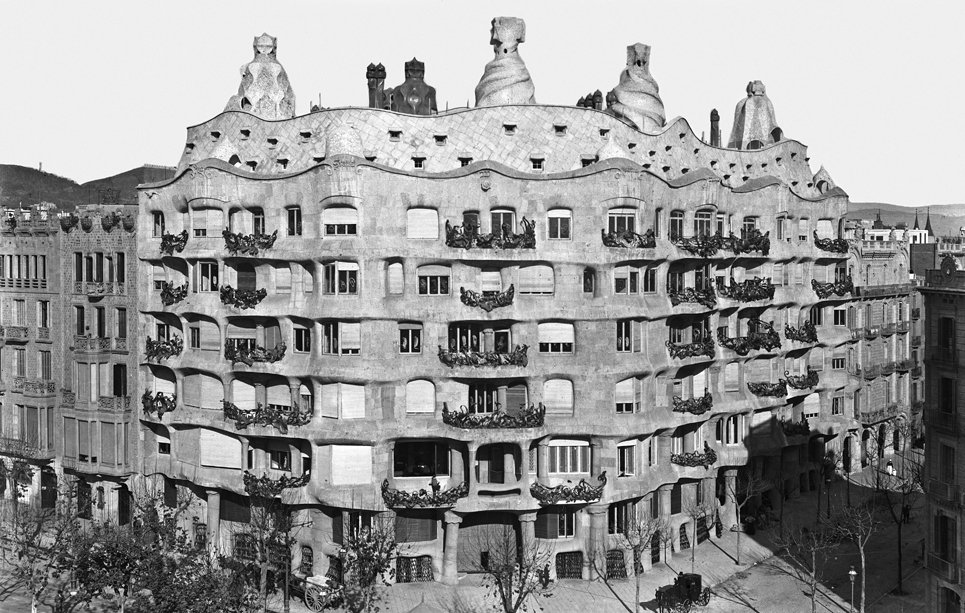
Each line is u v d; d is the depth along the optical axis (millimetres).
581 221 72250
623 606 68312
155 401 78125
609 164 71938
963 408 58062
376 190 70062
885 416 109562
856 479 103000
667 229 77000
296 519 73188
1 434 87688
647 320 74750
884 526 88062
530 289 72875
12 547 77688
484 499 70688
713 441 82688
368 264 70000
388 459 71375
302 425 71312
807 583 68438
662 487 77438
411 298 70875
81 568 65188
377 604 67812
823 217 93938
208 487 75688
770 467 90312
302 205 71938
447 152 75000
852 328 104625
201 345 76750
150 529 66688
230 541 76438
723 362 82688
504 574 64688
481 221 71812
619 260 72375
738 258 83375
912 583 73250
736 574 75188
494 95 79625
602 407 72500
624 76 87500
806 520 87625
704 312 78688
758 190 86438
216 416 75500
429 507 70000
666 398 77562
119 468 79812
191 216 75938
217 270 75688
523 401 72938
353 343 70688
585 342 72562
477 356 70375
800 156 99125
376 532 67250
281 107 85938
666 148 83562
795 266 91562
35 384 84438
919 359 118750
